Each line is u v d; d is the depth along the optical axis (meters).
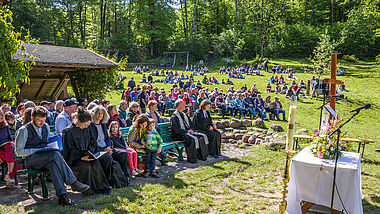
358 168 4.53
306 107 20.03
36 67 10.20
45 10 44.22
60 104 7.56
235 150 9.19
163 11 55.06
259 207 4.66
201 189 5.35
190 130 7.70
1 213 3.95
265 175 6.48
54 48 12.11
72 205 4.37
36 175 4.84
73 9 50.06
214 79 28.53
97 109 5.51
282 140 9.75
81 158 4.88
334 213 4.42
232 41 51.19
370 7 32.19
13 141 5.28
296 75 32.91
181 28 61.34
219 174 6.36
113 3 54.69
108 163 5.24
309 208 4.68
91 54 12.91
